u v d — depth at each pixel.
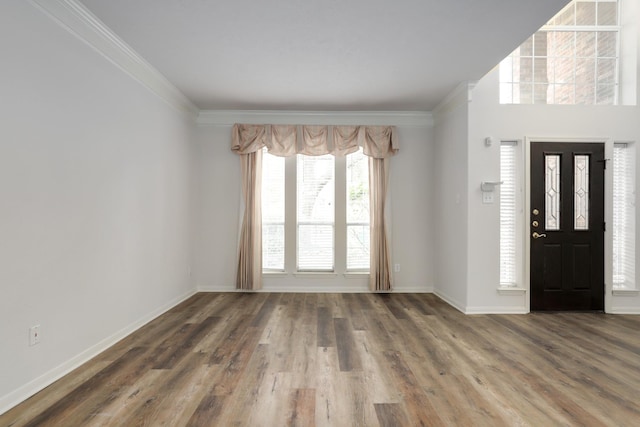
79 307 2.91
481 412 2.26
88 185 3.02
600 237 4.58
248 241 5.60
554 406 2.33
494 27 3.17
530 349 3.32
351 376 2.76
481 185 4.50
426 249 5.76
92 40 3.04
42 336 2.53
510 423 2.14
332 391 2.52
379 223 5.61
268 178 5.79
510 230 4.63
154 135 4.20
